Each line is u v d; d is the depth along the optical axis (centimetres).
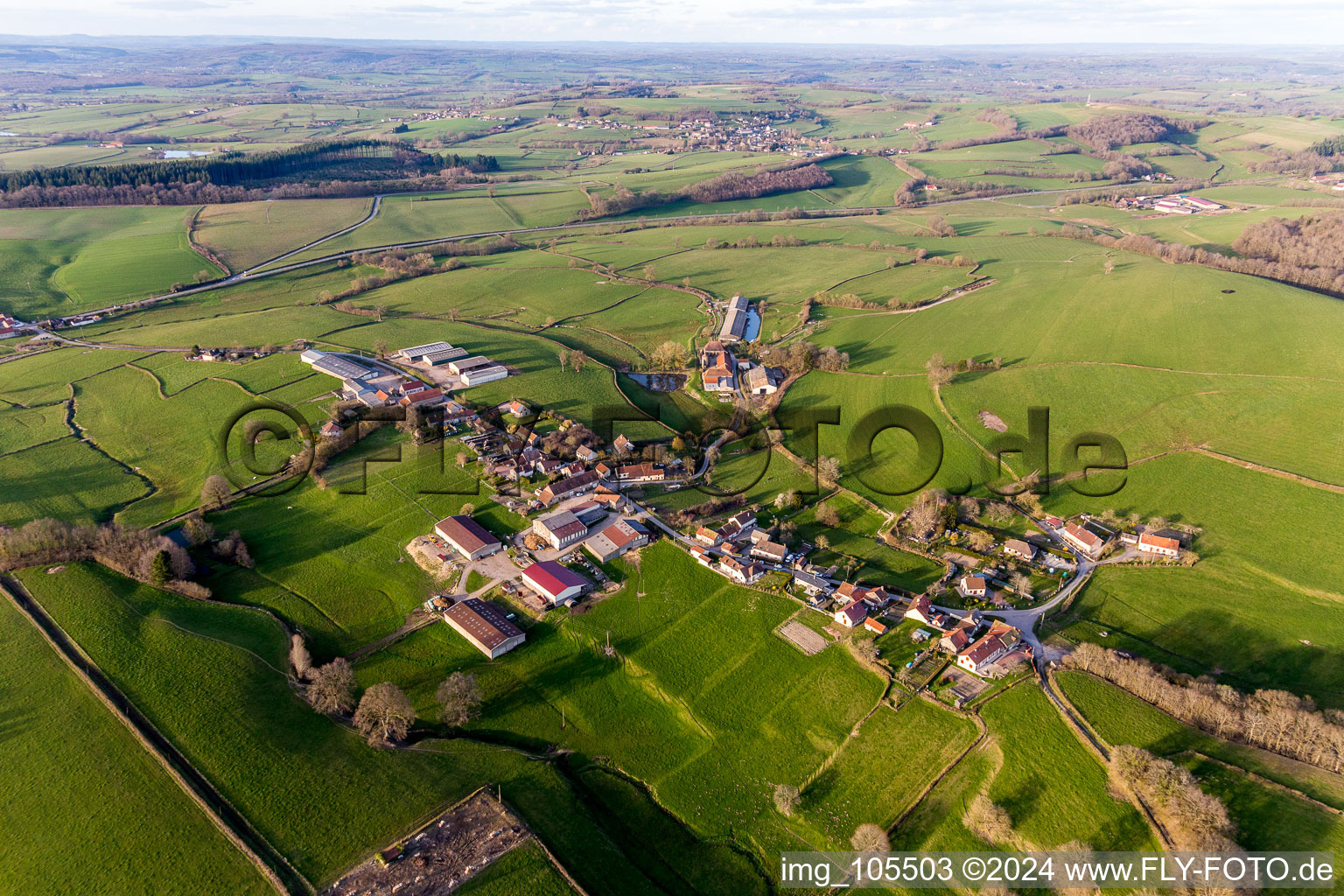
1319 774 9394
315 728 10519
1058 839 8875
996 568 13775
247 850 8700
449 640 12306
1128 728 10162
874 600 12706
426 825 9138
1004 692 10862
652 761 10419
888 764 10081
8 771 9656
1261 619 12419
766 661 11788
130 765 9750
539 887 8438
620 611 12800
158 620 12338
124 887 8356
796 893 8744
